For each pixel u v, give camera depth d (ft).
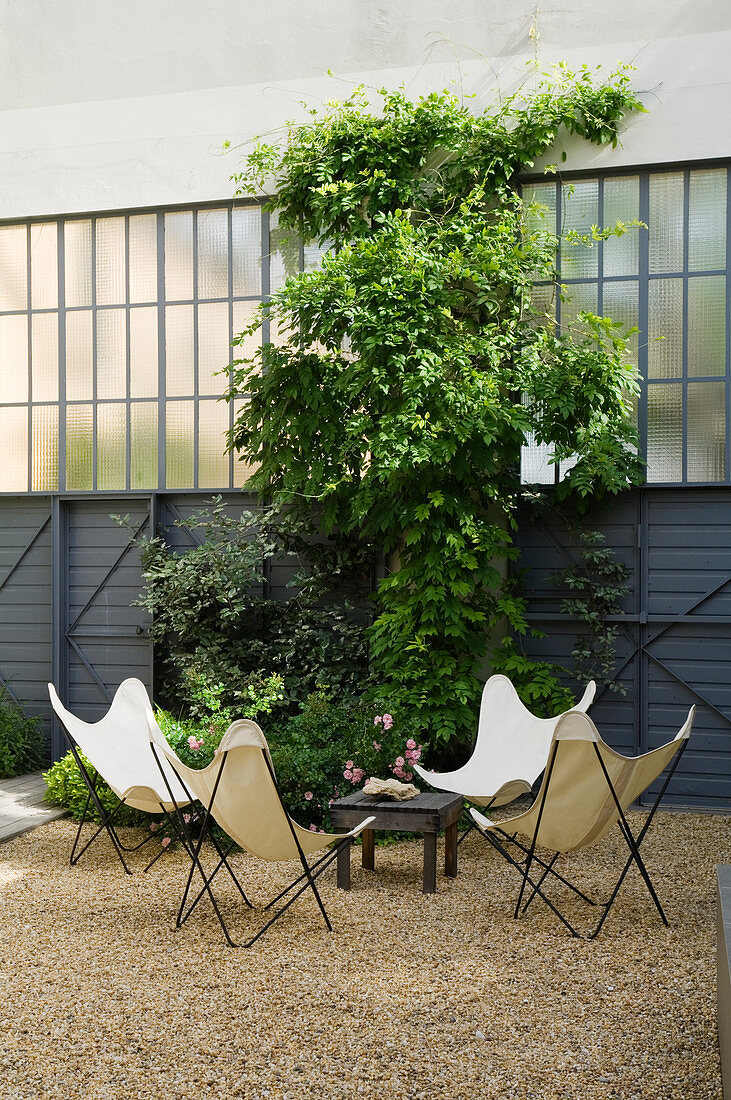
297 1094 8.71
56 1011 10.50
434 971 11.59
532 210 21.30
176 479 24.56
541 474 21.76
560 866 16.37
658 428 21.43
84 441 25.21
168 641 24.31
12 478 25.71
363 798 15.80
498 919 13.62
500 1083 8.86
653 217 21.52
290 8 23.49
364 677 22.09
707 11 20.98
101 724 16.83
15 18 25.44
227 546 23.07
